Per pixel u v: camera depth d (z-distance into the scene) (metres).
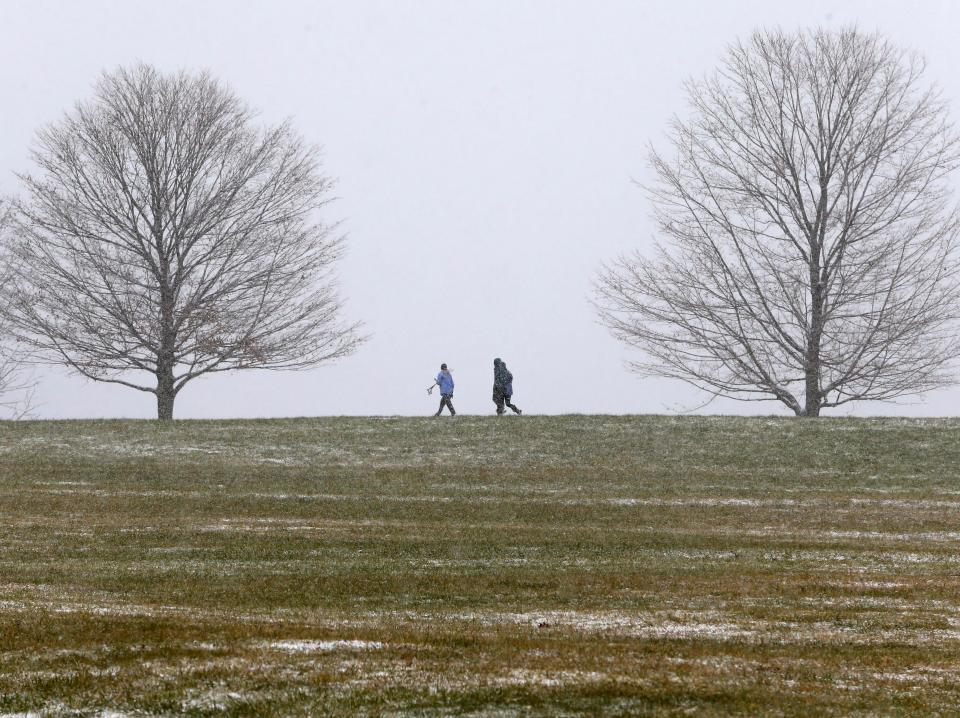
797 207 112.62
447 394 105.44
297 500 65.62
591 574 44.09
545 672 25.09
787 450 83.56
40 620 31.41
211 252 110.25
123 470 75.44
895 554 49.78
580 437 89.62
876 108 111.62
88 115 110.81
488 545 51.53
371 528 56.75
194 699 22.97
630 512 62.56
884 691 24.27
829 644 30.23
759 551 50.53
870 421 95.62
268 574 44.06
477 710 22.12
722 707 22.53
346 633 30.44
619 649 28.88
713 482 73.12
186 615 33.59
